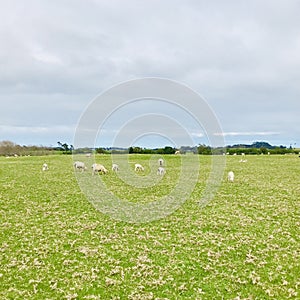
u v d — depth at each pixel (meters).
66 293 10.48
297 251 13.78
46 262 12.88
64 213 20.83
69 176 38.84
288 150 93.56
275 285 10.88
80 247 14.44
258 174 40.19
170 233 16.56
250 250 13.91
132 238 15.79
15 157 77.88
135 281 11.28
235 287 10.77
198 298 10.14
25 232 16.70
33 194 27.20
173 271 12.01
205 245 14.66
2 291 10.61
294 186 30.58
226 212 20.69
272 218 19.05
